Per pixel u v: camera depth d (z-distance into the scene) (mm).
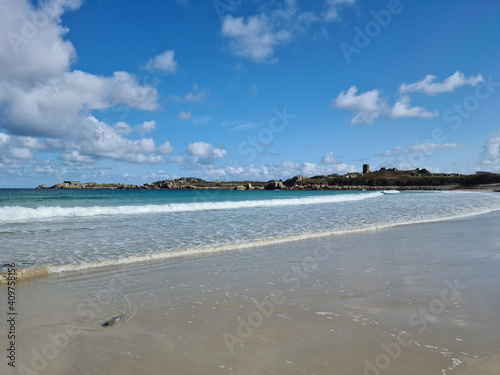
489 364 2947
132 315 4199
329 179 151500
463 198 40000
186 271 6395
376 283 5625
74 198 36312
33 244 9008
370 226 13156
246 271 6426
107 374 2803
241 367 2914
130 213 19344
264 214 18812
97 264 6824
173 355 3150
